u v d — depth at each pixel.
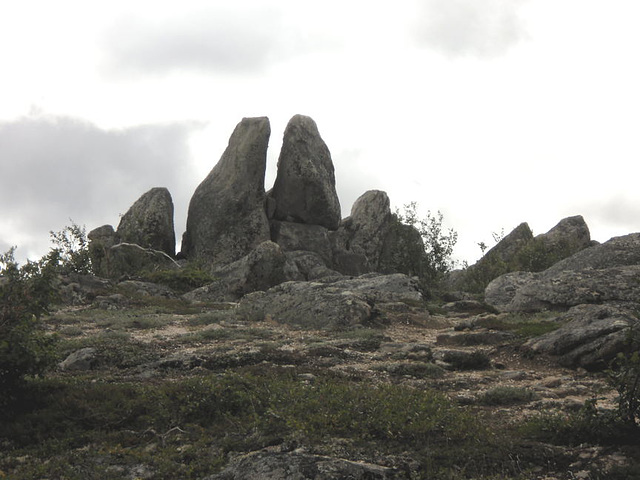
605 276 24.86
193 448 9.04
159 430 9.99
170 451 9.08
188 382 11.17
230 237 51.88
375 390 11.18
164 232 52.34
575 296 24.12
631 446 8.70
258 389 11.16
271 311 24.14
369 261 57.16
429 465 8.05
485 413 11.27
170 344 18.34
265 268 36.41
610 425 9.10
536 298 25.30
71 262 38.00
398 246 53.03
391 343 18.36
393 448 8.58
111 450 9.07
